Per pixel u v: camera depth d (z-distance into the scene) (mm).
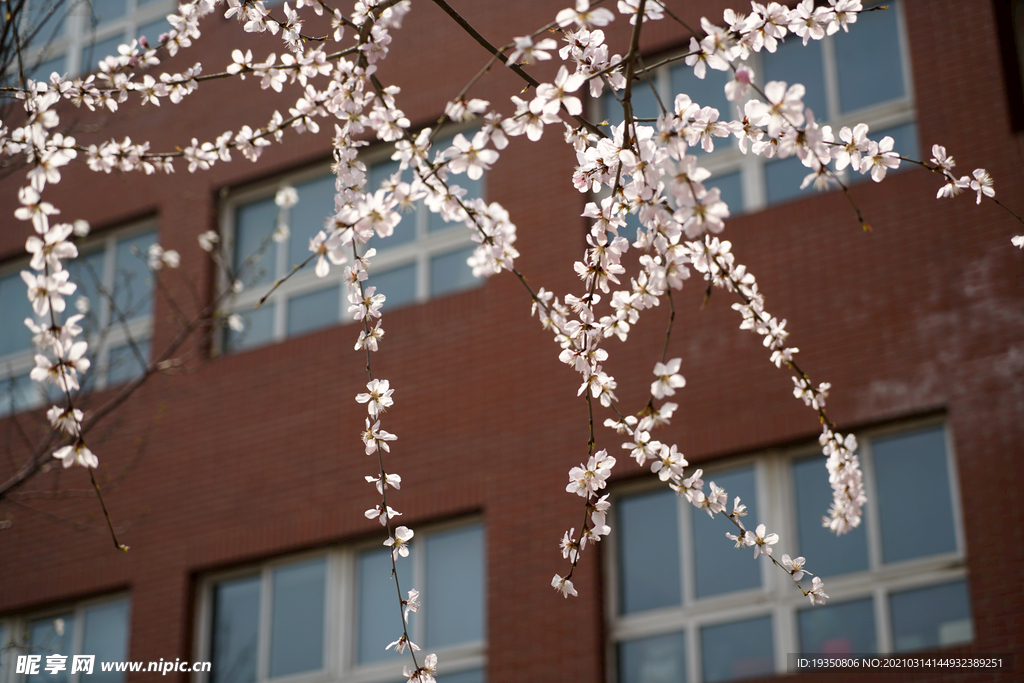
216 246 11594
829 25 4297
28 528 10930
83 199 12375
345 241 3840
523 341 9648
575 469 4133
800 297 8789
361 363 10227
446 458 9539
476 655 9047
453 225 10656
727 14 4246
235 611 10078
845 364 8461
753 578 8367
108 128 12305
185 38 4961
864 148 4062
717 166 9727
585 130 4336
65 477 11000
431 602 9383
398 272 10742
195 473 10539
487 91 10664
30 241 3590
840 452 5176
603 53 4301
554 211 9969
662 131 3662
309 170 11609
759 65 9852
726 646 8258
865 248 8727
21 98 4895
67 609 10719
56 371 3703
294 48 4707
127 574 10391
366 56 4402
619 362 9141
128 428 11000
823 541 8258
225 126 11867
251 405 10562
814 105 9578
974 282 8289
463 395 9695
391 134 4320
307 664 9641
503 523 9102
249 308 11359
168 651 9922
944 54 9016
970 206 8508
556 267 9750
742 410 8641
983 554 7551
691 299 9109
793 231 8992
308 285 11211
